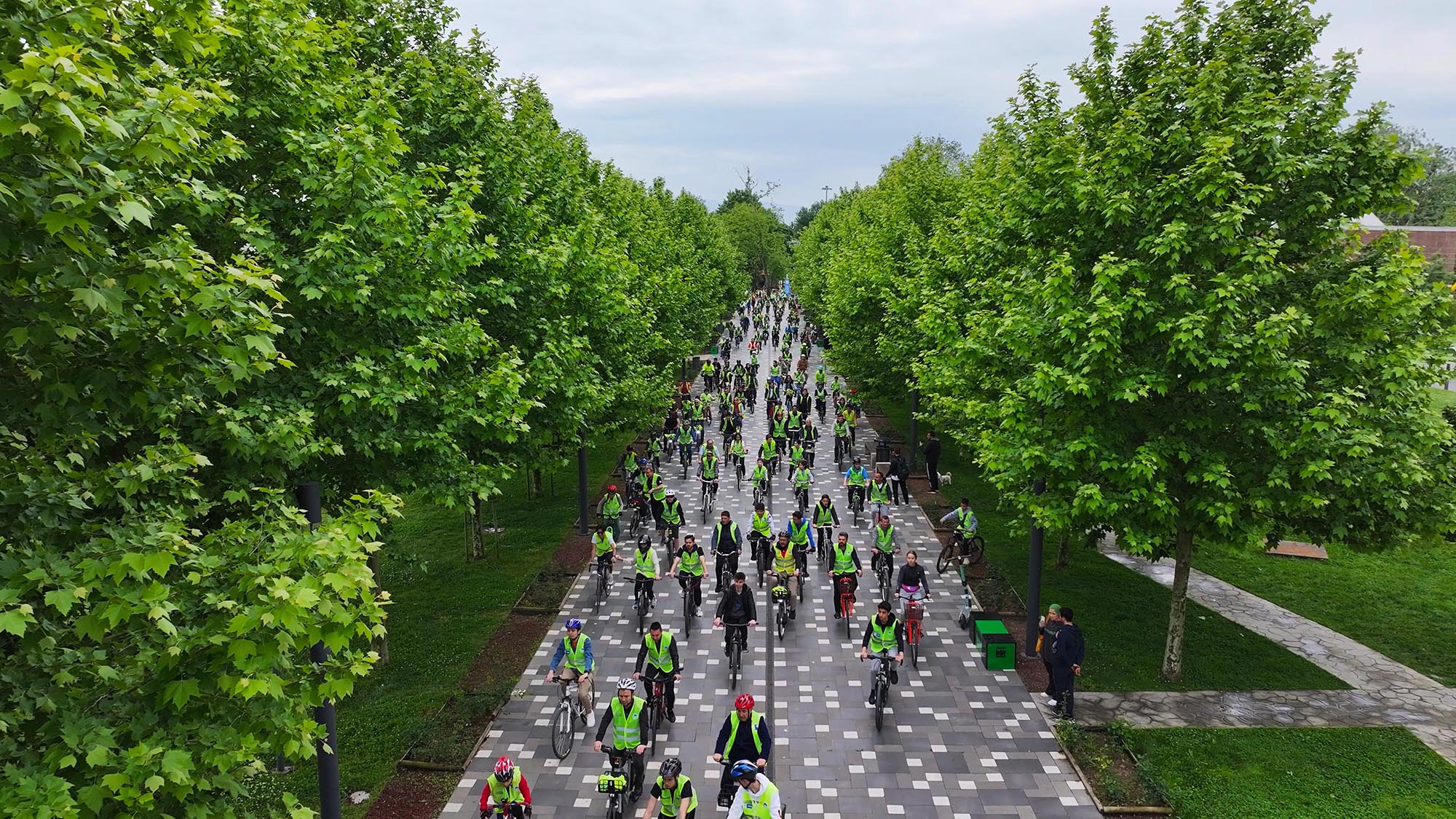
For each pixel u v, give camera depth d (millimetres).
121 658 5969
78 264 5449
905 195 33062
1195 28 14484
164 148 5840
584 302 19641
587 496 26312
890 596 19938
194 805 5980
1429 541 13719
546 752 13359
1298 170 12609
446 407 12664
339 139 11195
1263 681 15773
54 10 5398
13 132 4676
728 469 33812
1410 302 12688
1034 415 14625
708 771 12867
